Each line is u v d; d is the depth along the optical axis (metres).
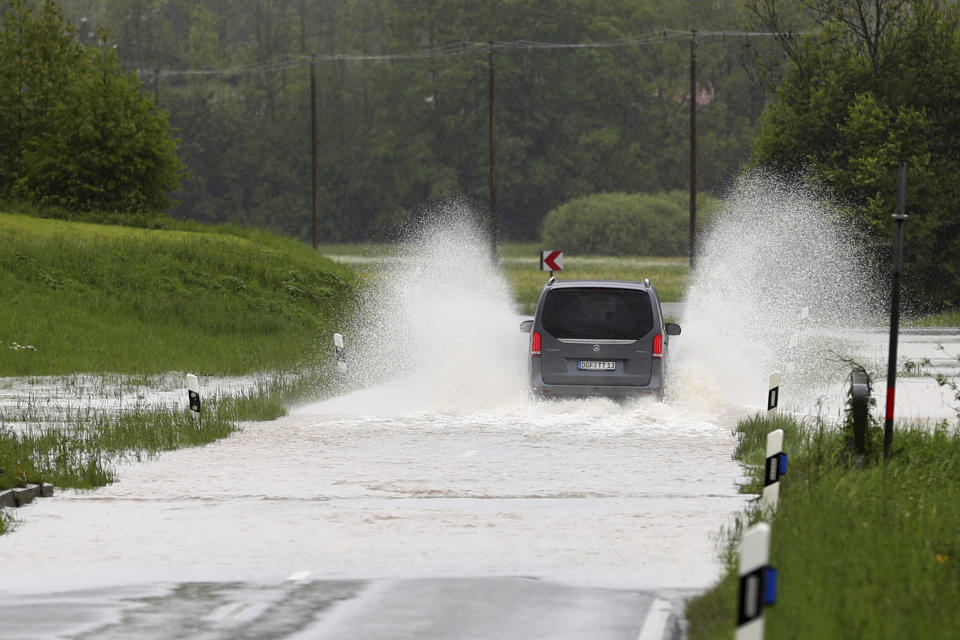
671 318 179.25
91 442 70.12
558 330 82.69
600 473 60.94
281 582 38.84
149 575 40.03
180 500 54.44
